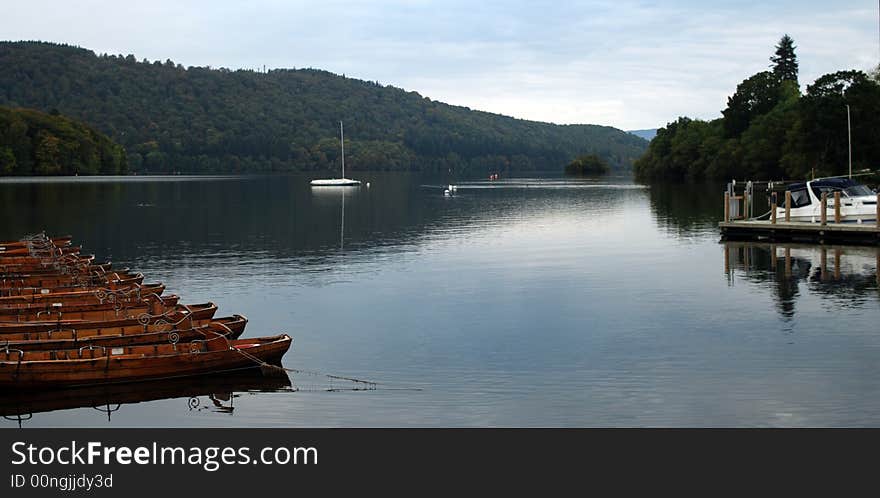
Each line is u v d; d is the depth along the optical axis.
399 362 24.23
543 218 77.38
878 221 48.59
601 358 24.25
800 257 44.28
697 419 19.27
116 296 29.89
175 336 23.97
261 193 131.88
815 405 19.95
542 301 33.28
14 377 21.53
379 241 57.28
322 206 98.00
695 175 167.38
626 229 64.50
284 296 35.09
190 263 45.81
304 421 19.77
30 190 129.62
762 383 21.58
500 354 24.92
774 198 52.88
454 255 48.88
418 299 34.09
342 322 29.70
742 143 146.75
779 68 180.50
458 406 20.39
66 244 50.16
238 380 22.78
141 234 62.66
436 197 120.50
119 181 177.38
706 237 56.59
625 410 19.88
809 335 26.50
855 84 116.44
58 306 27.75
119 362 22.27
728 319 29.12
